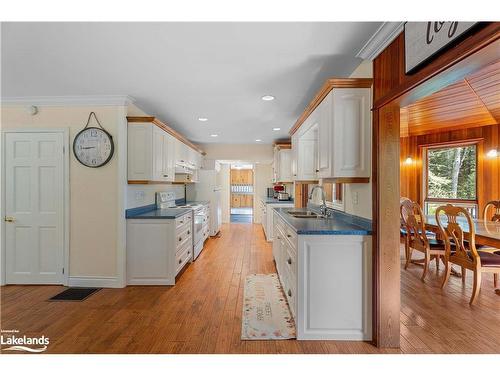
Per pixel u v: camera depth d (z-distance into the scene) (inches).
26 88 118.4
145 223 132.6
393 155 79.8
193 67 98.0
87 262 130.7
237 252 197.8
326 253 85.0
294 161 160.6
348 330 85.4
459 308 106.7
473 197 195.8
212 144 285.6
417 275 146.9
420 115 184.2
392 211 80.0
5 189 131.6
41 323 96.0
